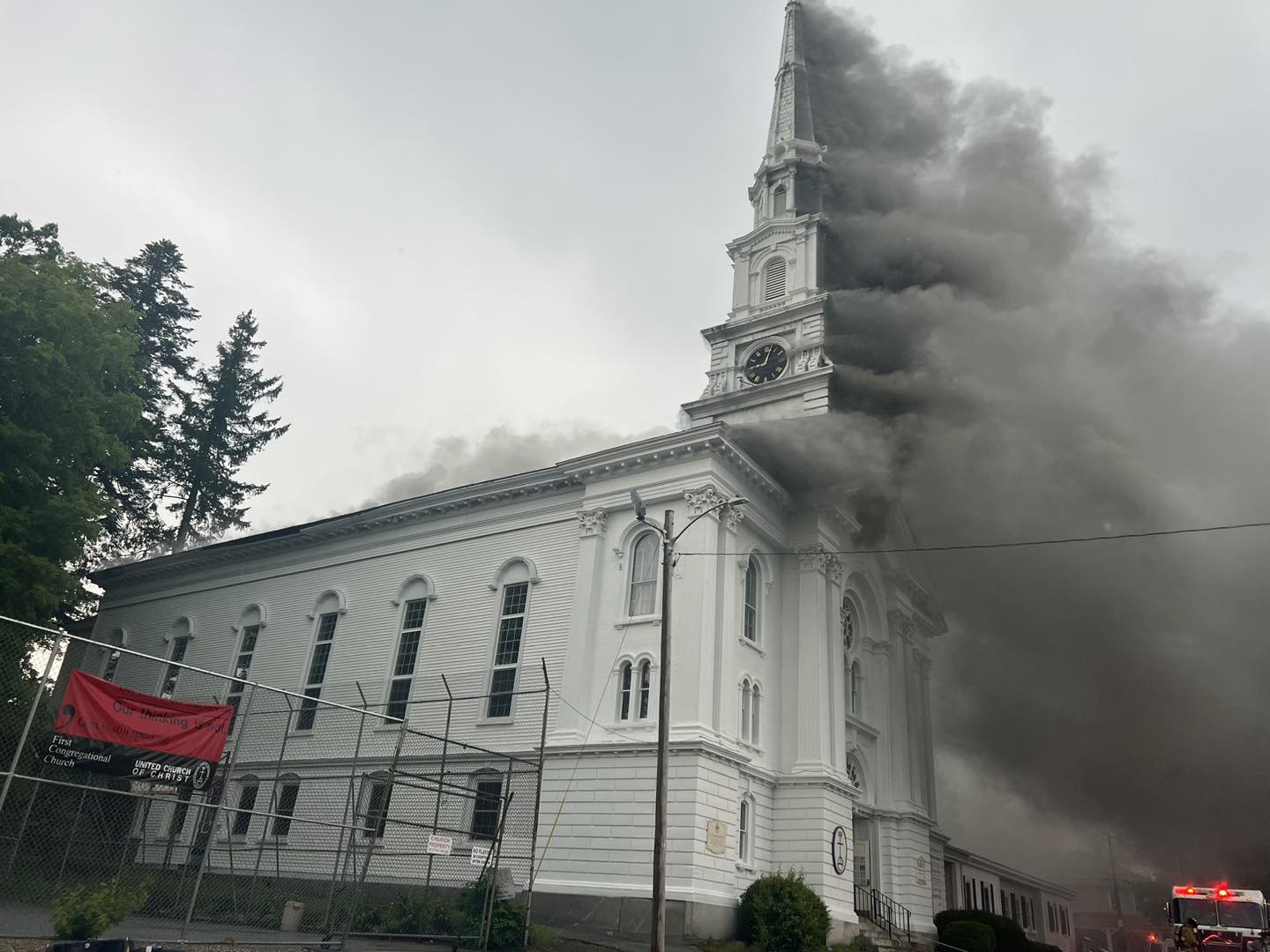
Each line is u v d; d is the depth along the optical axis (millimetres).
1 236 30969
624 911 22547
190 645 38844
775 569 30188
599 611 27438
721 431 26906
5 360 26281
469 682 29328
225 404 53031
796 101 52562
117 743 14414
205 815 29594
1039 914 53344
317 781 30891
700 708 24250
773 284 44375
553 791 25344
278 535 37094
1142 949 63000
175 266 49812
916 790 36750
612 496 28609
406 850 27234
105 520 43406
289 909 19828
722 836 23891
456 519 32844
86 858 23672
